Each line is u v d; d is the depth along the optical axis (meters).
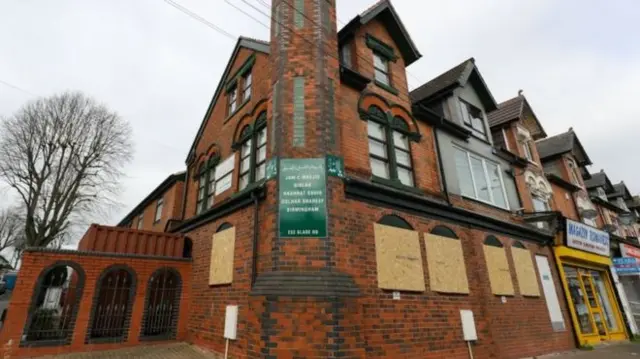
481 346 8.45
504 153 13.77
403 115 10.28
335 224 6.64
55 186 22.48
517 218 12.80
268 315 5.74
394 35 11.56
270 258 6.42
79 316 8.29
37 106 23.69
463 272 9.16
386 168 9.10
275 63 8.42
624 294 16.27
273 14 9.12
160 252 10.38
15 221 41.91
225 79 13.22
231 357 7.20
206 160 12.88
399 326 7.04
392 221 8.05
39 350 7.63
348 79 8.90
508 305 10.15
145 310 9.27
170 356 8.04
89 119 25.22
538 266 12.48
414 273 7.88
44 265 8.15
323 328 5.52
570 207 18.02
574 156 21.42
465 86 13.79
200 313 9.24
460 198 10.57
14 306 7.57
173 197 15.84
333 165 7.18
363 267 6.90
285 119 7.56
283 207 6.68
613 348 12.19
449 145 11.34
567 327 12.16
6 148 22.66
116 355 7.97
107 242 9.44
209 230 10.06
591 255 15.11
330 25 8.82
